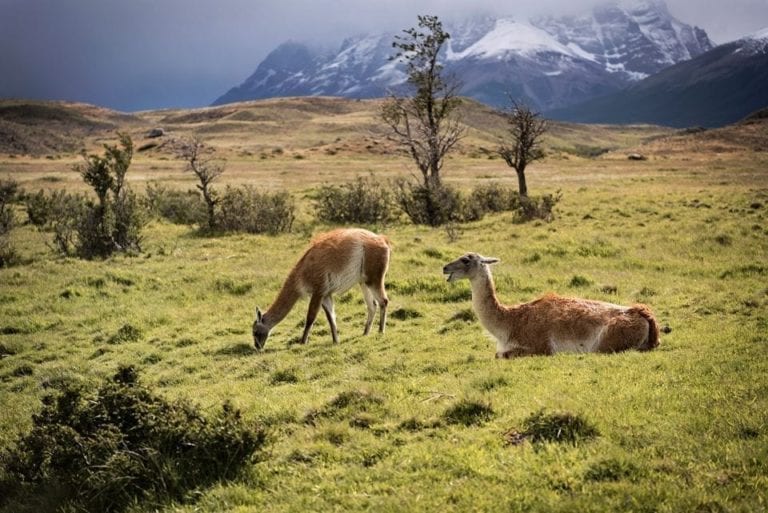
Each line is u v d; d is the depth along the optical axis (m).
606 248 21.73
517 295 16.20
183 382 12.13
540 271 18.95
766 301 13.70
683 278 17.47
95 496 6.82
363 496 6.25
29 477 7.80
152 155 85.62
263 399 9.83
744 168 57.12
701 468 6.02
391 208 34.09
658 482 5.83
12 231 31.91
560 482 6.08
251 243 26.64
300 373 11.38
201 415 7.85
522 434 7.15
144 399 7.93
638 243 22.62
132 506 6.66
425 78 36.28
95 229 25.45
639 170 58.41
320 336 14.69
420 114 37.16
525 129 34.81
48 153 116.75
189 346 14.49
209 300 18.30
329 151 85.50
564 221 28.45
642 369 8.96
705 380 8.25
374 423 8.00
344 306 16.80
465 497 5.97
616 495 5.70
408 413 8.08
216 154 83.75
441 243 24.69
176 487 6.85
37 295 19.09
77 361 13.96
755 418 6.79
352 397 8.77
